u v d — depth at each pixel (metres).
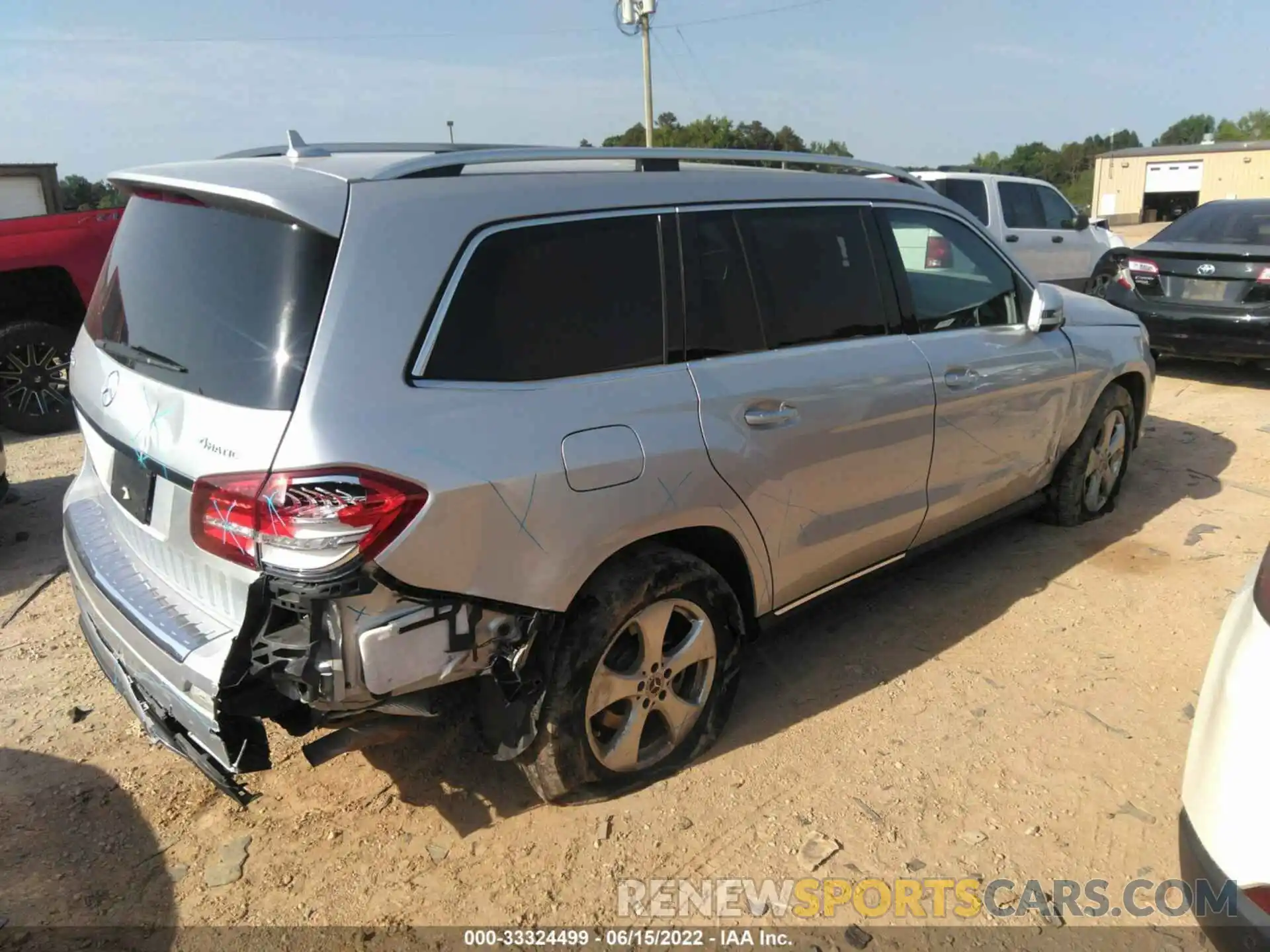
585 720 2.79
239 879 2.72
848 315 3.54
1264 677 1.99
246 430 2.27
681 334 2.98
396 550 2.25
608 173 2.95
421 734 3.37
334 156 2.81
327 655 2.26
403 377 2.36
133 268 2.88
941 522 4.04
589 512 2.62
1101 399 4.89
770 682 3.67
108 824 2.95
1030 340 4.31
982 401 3.98
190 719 2.35
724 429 2.98
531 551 2.51
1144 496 5.52
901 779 3.07
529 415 2.54
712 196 3.16
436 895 2.65
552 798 2.88
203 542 2.33
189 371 2.49
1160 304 8.00
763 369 3.15
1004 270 4.28
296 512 2.17
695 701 3.15
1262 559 2.35
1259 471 5.89
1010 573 4.54
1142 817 2.88
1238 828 1.91
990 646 3.88
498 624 2.50
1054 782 3.04
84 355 3.11
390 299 2.37
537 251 2.67
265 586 2.21
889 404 3.53
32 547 5.19
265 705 2.31
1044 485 4.77
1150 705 3.44
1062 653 3.81
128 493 2.76
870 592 4.40
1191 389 8.09
